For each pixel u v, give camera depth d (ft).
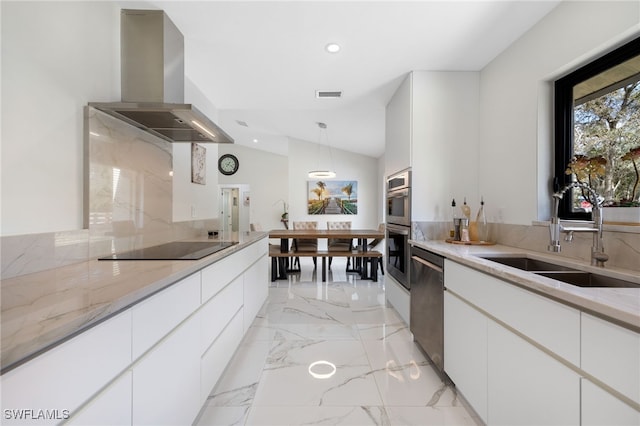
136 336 3.16
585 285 4.59
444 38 7.14
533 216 6.61
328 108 12.23
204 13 6.20
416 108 8.86
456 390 5.87
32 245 3.91
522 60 6.98
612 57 5.22
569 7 5.68
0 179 3.63
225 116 19.34
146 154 6.64
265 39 7.18
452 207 8.85
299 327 9.16
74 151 4.77
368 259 17.95
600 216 4.62
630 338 2.44
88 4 5.12
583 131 5.92
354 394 5.72
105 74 5.54
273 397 5.62
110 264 4.46
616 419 2.54
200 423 4.91
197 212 9.64
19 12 3.87
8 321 2.26
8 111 3.74
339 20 6.46
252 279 8.62
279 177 30.73
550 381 3.27
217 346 5.57
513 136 7.31
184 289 4.24
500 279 4.21
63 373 2.30
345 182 25.41
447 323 5.97
